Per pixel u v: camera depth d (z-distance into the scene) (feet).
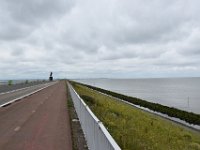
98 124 25.66
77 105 66.39
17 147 36.81
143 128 71.31
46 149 35.76
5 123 56.75
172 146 58.70
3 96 134.31
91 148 32.35
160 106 154.10
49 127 51.85
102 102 114.73
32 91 180.55
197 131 97.96
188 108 235.40
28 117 65.36
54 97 130.00
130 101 197.88
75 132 46.34
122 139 42.39
